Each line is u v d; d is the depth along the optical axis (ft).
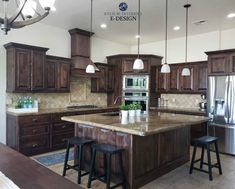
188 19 15.84
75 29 18.30
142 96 21.26
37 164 5.40
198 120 11.55
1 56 15.20
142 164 10.30
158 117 12.61
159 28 18.16
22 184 4.26
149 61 21.18
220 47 18.83
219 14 14.75
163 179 11.08
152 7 13.64
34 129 14.76
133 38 21.84
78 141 10.67
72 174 11.51
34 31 16.90
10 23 7.11
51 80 16.75
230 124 15.51
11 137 14.80
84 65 18.93
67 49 19.06
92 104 21.58
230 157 14.98
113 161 10.44
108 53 22.86
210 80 16.61
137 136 10.00
